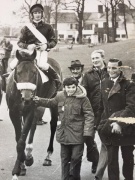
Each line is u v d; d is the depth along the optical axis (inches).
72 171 184.1
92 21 991.0
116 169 170.2
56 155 267.9
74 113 187.5
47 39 265.4
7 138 321.7
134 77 286.7
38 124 386.3
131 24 882.8
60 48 994.7
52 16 981.8
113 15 889.5
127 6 836.0
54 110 247.9
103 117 184.2
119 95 177.2
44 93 251.3
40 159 256.5
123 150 179.2
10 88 225.1
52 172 226.4
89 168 233.8
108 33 938.1
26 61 218.7
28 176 217.6
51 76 256.1
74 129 185.9
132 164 179.9
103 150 195.0
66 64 789.9
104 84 184.7
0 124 388.2
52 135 251.0
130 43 770.2
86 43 1040.2
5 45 582.2
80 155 185.0
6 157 259.3
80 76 232.7
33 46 243.1
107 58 713.0
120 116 170.2
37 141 311.0
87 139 209.6
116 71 178.9
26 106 212.2
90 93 225.8
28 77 211.0
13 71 233.8
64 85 188.9
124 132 163.8
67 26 1104.2
